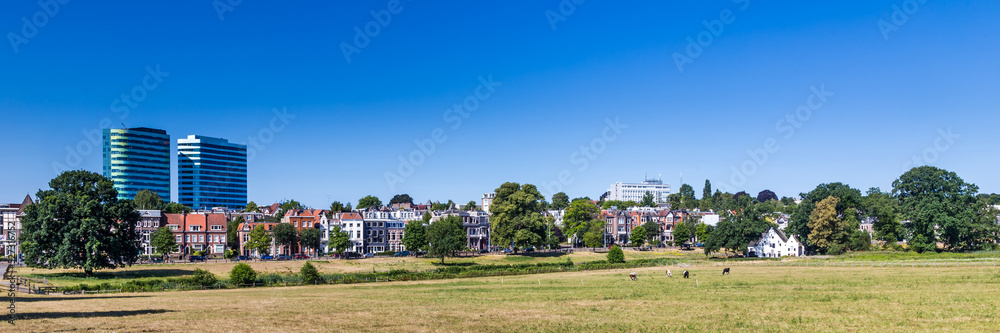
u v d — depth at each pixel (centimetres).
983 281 6569
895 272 8381
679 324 4053
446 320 4234
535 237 14912
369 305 5219
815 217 14250
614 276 9275
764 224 14688
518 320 4250
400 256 14525
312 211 17438
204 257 13588
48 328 3612
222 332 3622
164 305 5191
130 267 10775
